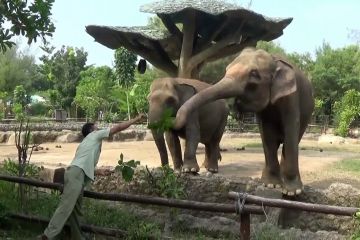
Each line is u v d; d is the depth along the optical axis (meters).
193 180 7.18
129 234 5.76
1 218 6.48
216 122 9.21
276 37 14.88
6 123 23.28
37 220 6.38
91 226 5.96
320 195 6.55
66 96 39.94
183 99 8.24
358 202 6.36
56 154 13.34
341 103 28.84
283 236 5.89
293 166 6.60
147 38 14.20
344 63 45.94
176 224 6.62
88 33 14.02
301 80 6.93
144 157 12.50
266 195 6.78
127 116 26.84
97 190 7.60
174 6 13.00
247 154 13.58
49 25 6.63
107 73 34.69
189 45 14.13
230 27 14.09
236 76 6.37
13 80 47.84
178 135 8.50
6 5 6.39
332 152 15.05
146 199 5.71
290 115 6.57
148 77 33.62
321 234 5.93
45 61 44.62
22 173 6.96
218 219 6.61
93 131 6.04
